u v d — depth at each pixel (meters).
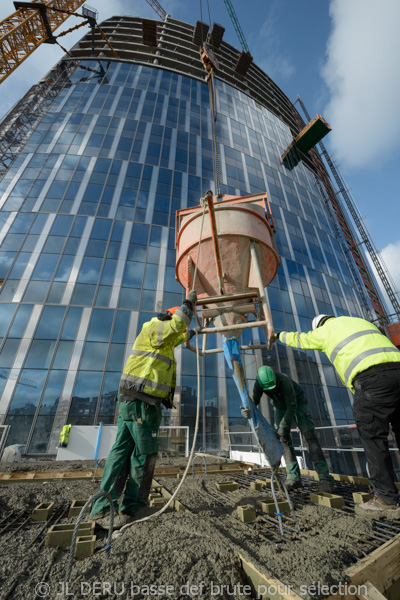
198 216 3.48
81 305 14.60
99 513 2.28
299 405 3.93
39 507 2.38
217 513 2.46
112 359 13.62
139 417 2.42
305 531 2.03
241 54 39.72
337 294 23.55
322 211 31.78
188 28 43.25
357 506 2.40
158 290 16.08
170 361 2.67
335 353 2.67
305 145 35.62
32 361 12.81
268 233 3.59
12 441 11.20
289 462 3.55
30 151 19.81
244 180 24.86
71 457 7.39
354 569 1.42
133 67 30.12
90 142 21.06
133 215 18.16
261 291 2.98
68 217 17.06
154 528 1.90
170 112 25.77
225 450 12.88
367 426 2.37
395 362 2.37
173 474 4.51
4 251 15.38
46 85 26.08
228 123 29.17
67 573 1.30
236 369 2.89
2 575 1.40
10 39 24.12
